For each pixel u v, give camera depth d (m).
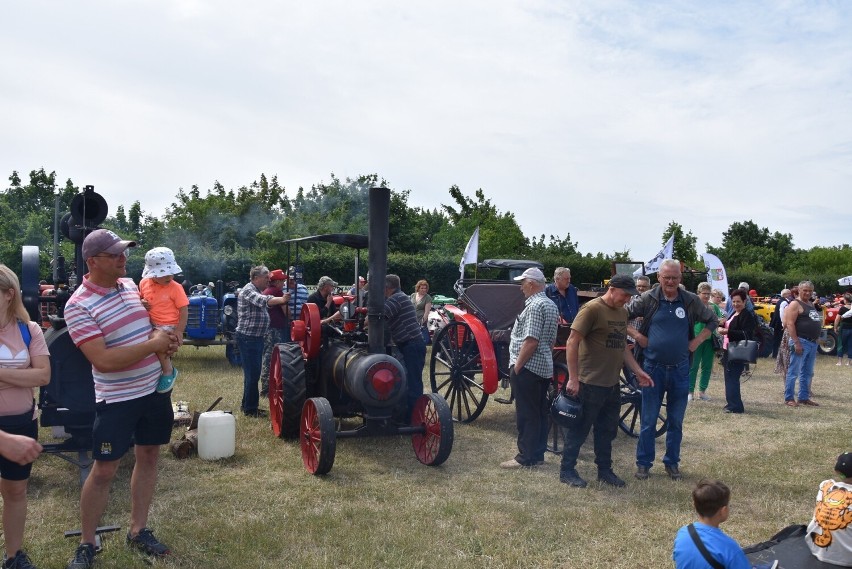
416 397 6.99
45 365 3.38
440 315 13.05
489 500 5.00
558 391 6.59
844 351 13.54
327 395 6.49
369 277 5.84
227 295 11.57
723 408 8.90
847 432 7.43
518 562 3.93
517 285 8.30
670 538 4.33
